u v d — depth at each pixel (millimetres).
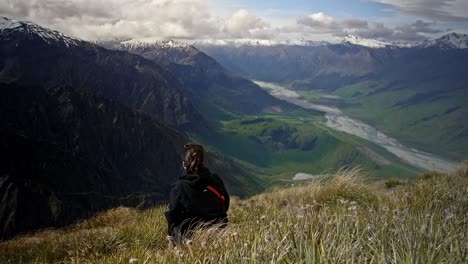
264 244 3238
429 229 3303
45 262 8328
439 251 2812
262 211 7934
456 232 3354
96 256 7277
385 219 3807
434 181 10086
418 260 2600
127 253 5164
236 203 11609
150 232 8117
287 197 9875
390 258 2682
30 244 12078
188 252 3934
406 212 3998
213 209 5602
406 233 3207
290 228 3596
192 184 5520
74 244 8641
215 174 5887
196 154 5695
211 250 3691
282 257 2797
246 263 2990
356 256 2771
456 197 6141
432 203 5707
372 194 8789
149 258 4238
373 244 3018
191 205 5488
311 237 3178
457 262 2666
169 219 5520
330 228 3473
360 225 3787
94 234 8648
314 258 2670
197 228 5227
